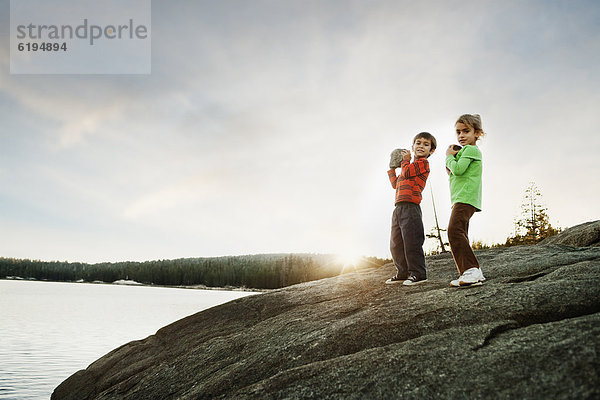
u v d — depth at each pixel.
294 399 3.08
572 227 9.47
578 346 2.62
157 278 145.75
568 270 4.20
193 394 3.95
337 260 108.56
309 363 3.74
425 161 5.62
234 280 118.31
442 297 4.23
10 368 13.47
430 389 2.74
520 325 3.33
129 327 27.27
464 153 4.67
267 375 3.81
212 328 6.12
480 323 3.47
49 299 58.44
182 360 5.16
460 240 4.54
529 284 4.01
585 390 2.27
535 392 2.40
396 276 5.78
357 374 3.13
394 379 2.94
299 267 106.88
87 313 37.75
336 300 5.58
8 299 55.09
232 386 3.83
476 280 4.34
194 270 137.12
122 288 120.50
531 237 33.03
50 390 10.91
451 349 3.10
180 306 51.00
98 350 17.89
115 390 5.20
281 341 4.50
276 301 6.34
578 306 3.34
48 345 18.70
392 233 5.88
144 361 5.86
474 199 4.64
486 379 2.65
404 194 5.65
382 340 3.69
